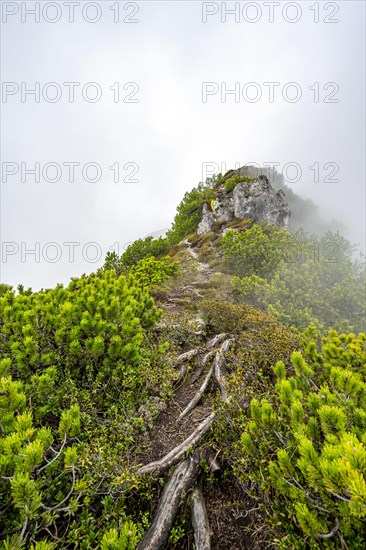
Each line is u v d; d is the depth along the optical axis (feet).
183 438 11.66
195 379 16.69
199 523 8.09
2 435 7.54
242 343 18.24
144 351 16.56
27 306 16.35
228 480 9.52
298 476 6.33
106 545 4.94
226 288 39.01
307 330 17.53
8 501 6.49
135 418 11.59
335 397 7.72
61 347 13.99
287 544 6.09
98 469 8.53
